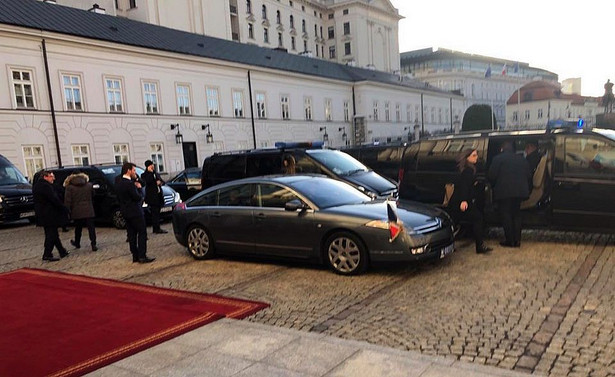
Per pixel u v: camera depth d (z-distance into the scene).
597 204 7.35
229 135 38.53
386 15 96.50
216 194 8.26
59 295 6.51
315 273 6.90
